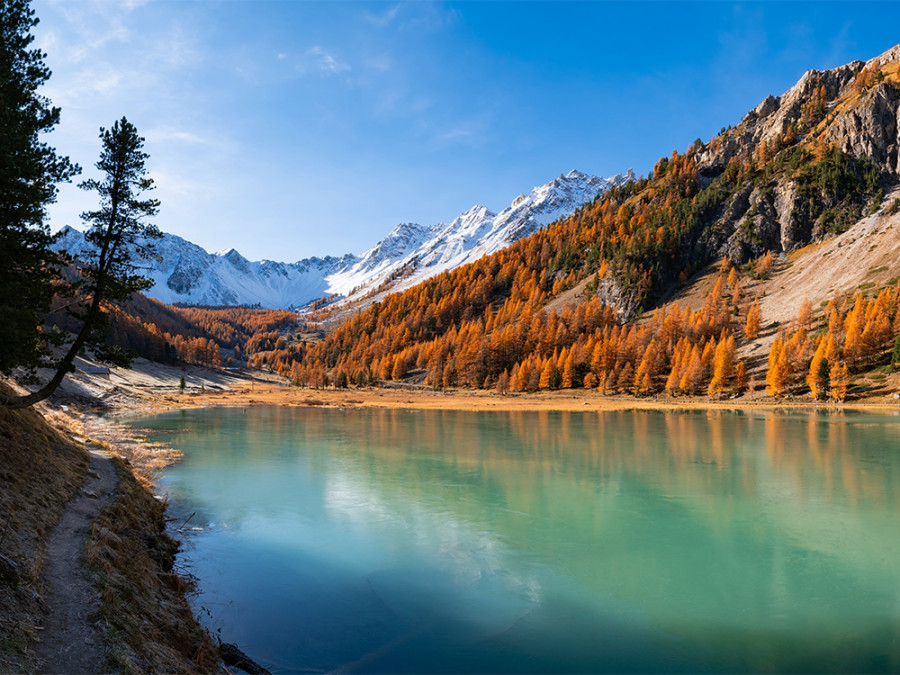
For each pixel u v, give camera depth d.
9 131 18.56
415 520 25.75
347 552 20.97
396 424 76.25
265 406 116.38
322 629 14.55
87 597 11.16
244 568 18.91
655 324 183.00
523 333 196.25
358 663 12.85
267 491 31.31
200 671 10.97
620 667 13.04
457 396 158.25
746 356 146.50
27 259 19.91
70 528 15.74
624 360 155.25
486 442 55.53
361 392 174.62
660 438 59.53
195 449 47.66
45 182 20.69
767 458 45.59
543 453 47.91
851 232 189.88
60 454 24.61
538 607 16.50
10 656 8.02
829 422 77.44
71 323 128.75
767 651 14.06
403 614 15.71
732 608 16.77
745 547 22.58
